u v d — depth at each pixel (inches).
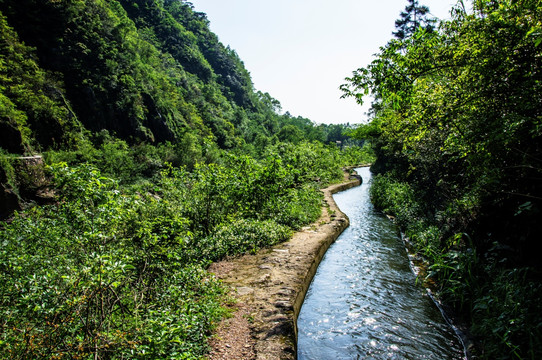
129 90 1529.3
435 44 178.4
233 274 271.1
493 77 163.9
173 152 1411.2
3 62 1037.8
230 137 2470.5
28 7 1412.4
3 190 486.0
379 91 191.3
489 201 222.7
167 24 4035.4
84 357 117.8
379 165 1196.5
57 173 195.5
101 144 1227.9
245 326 184.1
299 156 844.6
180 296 187.5
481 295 199.5
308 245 355.3
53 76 1293.1
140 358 125.5
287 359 154.0
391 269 322.7
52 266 175.3
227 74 4692.4
